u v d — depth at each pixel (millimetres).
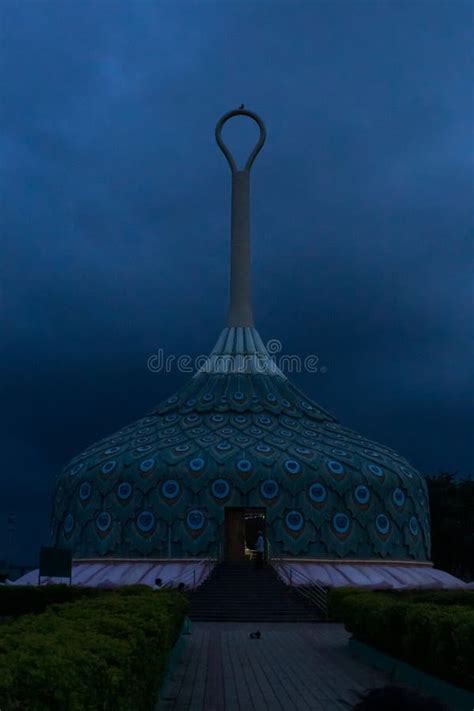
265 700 14648
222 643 24531
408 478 46500
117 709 7262
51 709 5520
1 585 31484
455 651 13242
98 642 7875
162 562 41594
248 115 56250
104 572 41062
